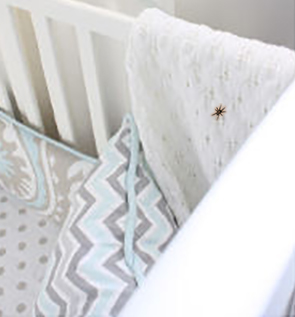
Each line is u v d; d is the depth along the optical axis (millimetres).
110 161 896
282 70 579
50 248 1119
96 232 821
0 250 1121
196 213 331
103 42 867
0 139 1126
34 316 844
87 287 769
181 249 313
